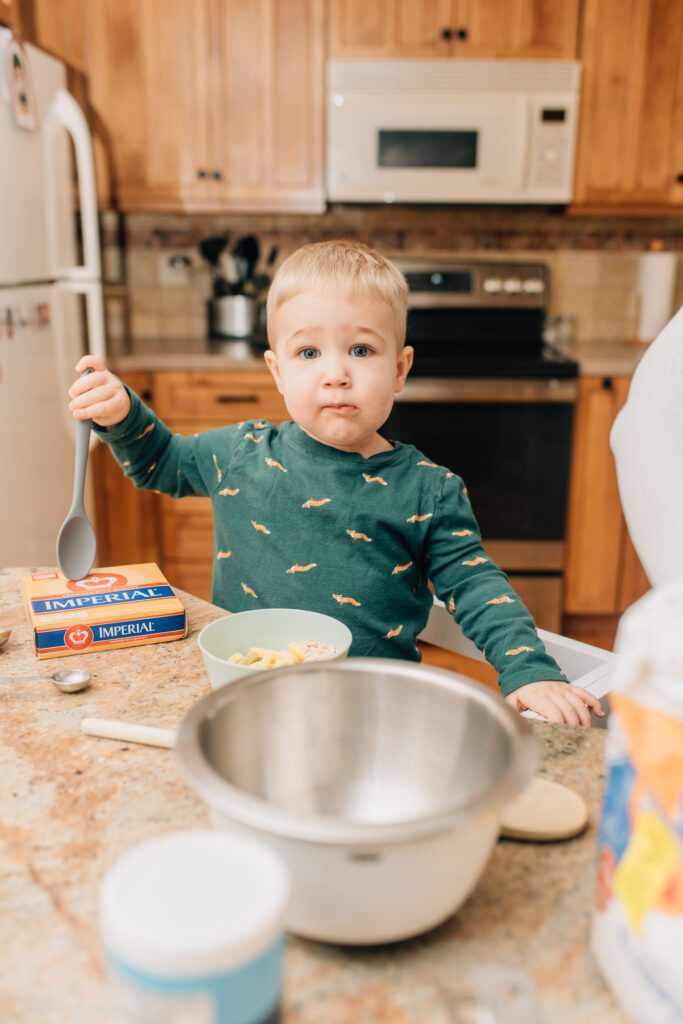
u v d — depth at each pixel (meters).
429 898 0.41
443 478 1.08
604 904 0.42
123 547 2.79
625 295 3.27
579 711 0.75
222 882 0.34
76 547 0.92
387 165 2.80
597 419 2.71
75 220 2.61
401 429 2.70
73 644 0.80
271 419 2.72
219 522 1.17
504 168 2.79
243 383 2.69
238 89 2.76
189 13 2.70
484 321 3.12
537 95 2.73
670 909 0.36
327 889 0.40
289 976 0.42
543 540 2.78
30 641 0.84
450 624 1.13
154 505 2.77
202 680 0.75
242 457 1.14
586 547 2.79
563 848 0.52
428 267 3.08
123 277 3.22
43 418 2.23
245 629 0.78
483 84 2.73
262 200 2.85
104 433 1.06
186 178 2.82
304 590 1.08
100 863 0.50
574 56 2.73
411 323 3.11
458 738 0.52
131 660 0.79
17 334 2.04
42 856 0.51
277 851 0.40
